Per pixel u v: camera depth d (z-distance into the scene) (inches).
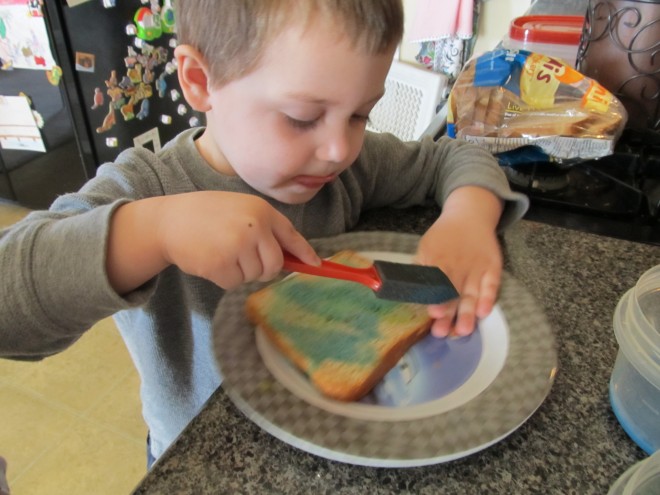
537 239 26.3
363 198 31.1
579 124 30.5
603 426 17.4
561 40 42.4
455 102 33.4
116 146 72.4
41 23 61.6
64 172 73.6
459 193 27.4
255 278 19.5
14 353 18.9
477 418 16.3
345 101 21.0
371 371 17.5
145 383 30.1
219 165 27.6
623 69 32.2
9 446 50.3
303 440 15.4
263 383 17.0
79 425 52.2
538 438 17.0
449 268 22.6
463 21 66.3
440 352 19.5
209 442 16.5
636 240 27.5
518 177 32.1
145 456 49.7
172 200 19.9
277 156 22.6
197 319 28.0
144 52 70.9
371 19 19.8
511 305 20.7
